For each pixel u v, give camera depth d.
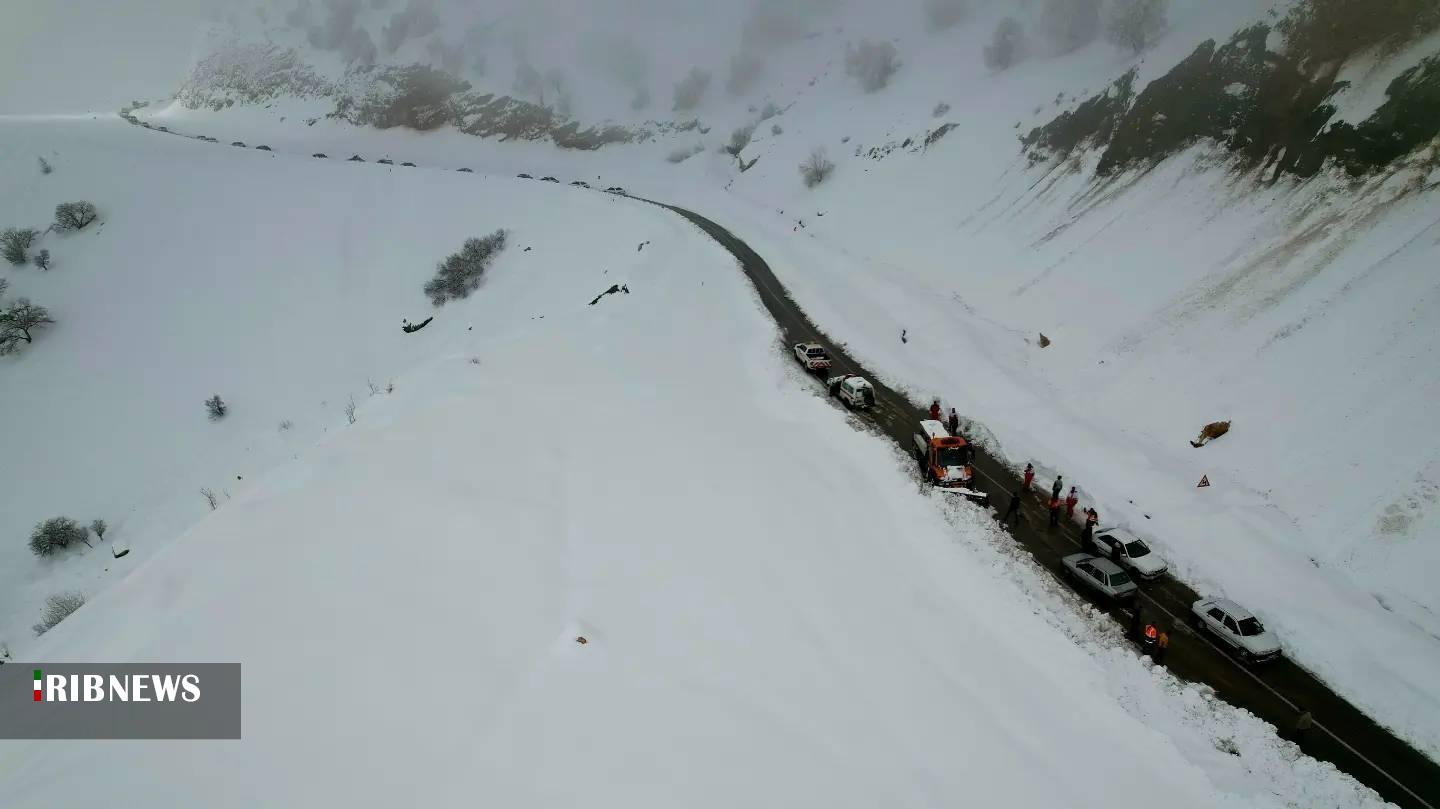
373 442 22.67
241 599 15.49
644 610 17.30
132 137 112.12
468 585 16.89
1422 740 16.36
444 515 19.17
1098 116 56.56
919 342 41.03
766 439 29.09
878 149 89.19
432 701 13.63
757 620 17.86
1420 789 15.24
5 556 44.75
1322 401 27.08
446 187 89.25
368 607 15.69
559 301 57.31
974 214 62.16
